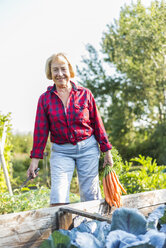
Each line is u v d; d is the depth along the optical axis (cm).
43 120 217
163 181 296
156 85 1245
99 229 116
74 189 525
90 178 218
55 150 217
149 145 1176
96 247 103
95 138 228
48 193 330
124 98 1413
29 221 142
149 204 192
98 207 175
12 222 136
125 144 1311
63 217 151
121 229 110
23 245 138
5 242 133
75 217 152
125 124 1352
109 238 96
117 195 182
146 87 1274
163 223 122
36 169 215
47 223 147
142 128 1312
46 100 217
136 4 1305
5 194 330
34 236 142
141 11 1270
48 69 225
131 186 284
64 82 215
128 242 96
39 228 144
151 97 1282
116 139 1343
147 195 192
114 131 1353
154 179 296
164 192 203
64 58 219
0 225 133
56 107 214
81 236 103
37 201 291
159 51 1173
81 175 220
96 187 221
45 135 217
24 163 773
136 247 91
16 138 1233
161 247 92
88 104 221
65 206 157
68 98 215
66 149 213
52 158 218
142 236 97
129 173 301
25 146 1176
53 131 216
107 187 191
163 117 1268
